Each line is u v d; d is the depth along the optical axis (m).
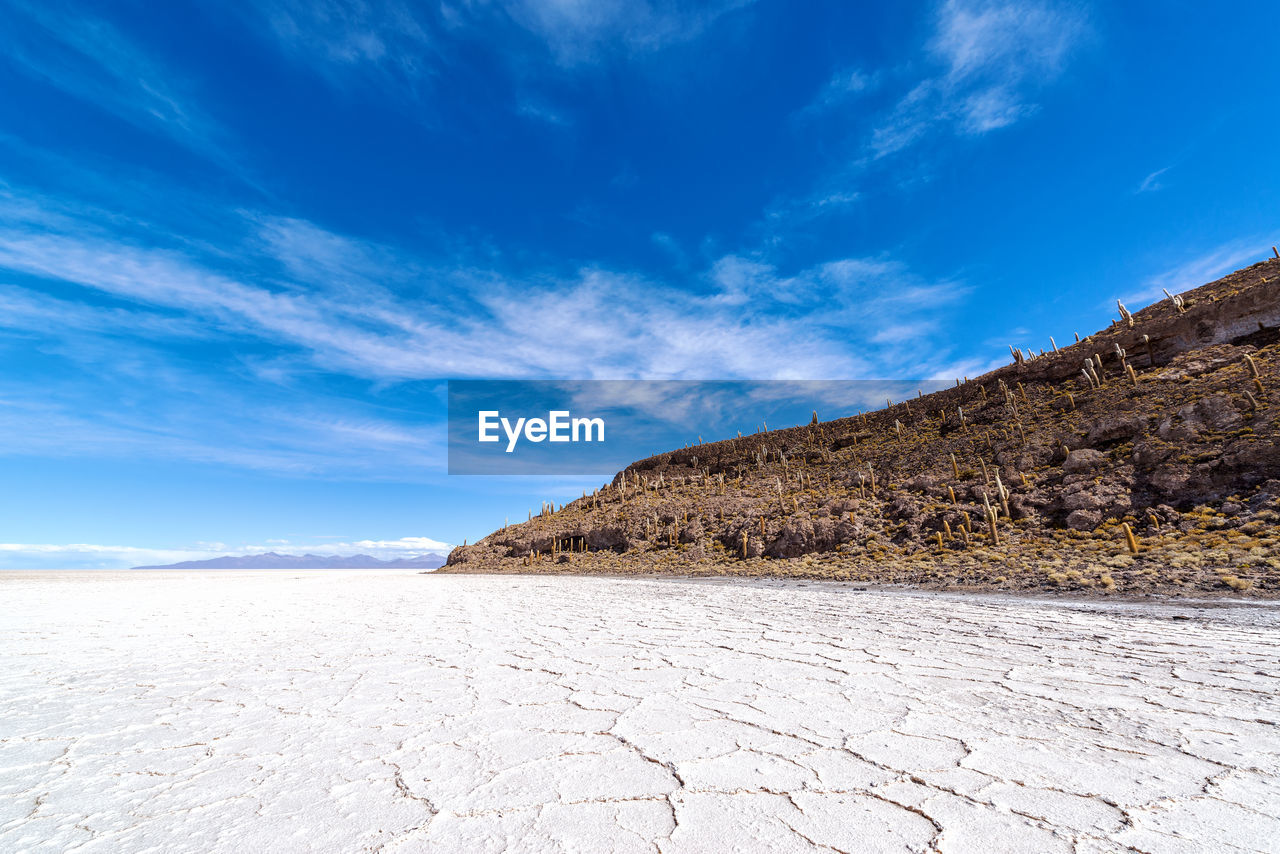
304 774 3.13
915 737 3.51
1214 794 2.60
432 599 16.73
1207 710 3.93
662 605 13.05
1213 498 18.78
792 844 2.24
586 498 66.81
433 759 3.33
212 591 22.52
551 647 7.29
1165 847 2.12
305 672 5.94
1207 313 29.38
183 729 4.02
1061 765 3.00
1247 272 32.56
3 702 4.84
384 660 6.56
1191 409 22.92
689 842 2.27
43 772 3.22
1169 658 5.69
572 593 18.41
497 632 8.84
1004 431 32.84
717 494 47.38
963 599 12.48
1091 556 17.19
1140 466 22.48
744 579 24.12
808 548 29.92
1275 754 3.09
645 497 53.59
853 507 32.84
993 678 5.03
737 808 2.58
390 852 2.25
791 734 3.63
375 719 4.18
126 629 9.85
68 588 24.72
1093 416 28.41
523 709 4.38
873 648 6.70
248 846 2.32
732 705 4.36
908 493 31.92
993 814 2.46
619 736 3.67
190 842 2.36
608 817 2.53
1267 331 26.52
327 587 25.75
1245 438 19.78
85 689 5.29
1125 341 32.97
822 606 11.88
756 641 7.44
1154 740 3.36
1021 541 21.84
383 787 2.93
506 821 2.51
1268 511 16.27
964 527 24.75
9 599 17.75
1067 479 24.48
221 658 6.83
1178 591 11.52
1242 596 10.49
